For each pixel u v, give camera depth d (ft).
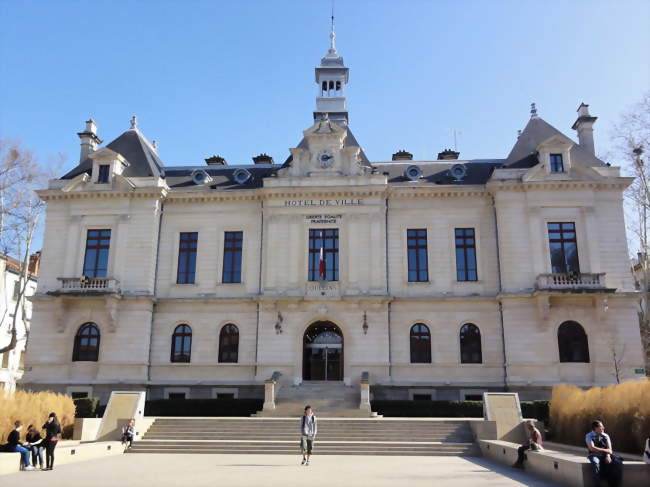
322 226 134.62
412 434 95.09
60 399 98.12
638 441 74.18
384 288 130.21
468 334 130.41
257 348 129.59
